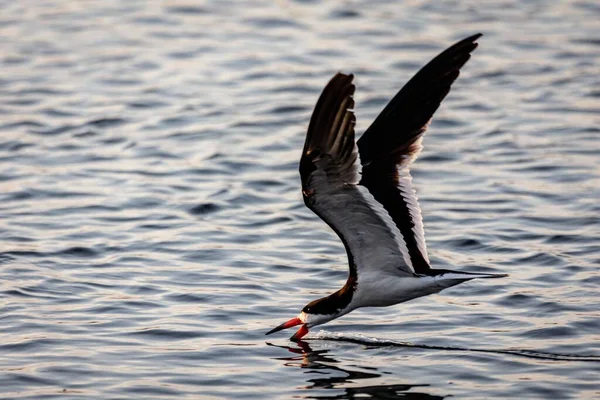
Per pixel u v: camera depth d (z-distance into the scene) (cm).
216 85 2264
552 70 2338
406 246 1038
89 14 2806
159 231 1509
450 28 2656
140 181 1727
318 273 1359
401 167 1092
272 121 2041
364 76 2289
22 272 1341
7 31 2636
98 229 1510
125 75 2322
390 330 1198
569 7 2861
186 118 2061
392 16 2772
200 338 1160
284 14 2797
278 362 1103
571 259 1382
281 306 1252
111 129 2003
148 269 1365
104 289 1295
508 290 1293
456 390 1027
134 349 1126
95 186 1702
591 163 1780
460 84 2270
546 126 1983
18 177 1738
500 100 2152
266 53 2475
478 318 1221
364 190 988
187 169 1789
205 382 1048
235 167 1798
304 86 2239
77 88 2238
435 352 1128
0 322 1187
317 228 1533
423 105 1100
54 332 1163
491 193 1656
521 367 1080
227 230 1520
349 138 953
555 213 1559
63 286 1301
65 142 1927
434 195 1656
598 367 1076
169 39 2586
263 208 1616
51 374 1058
